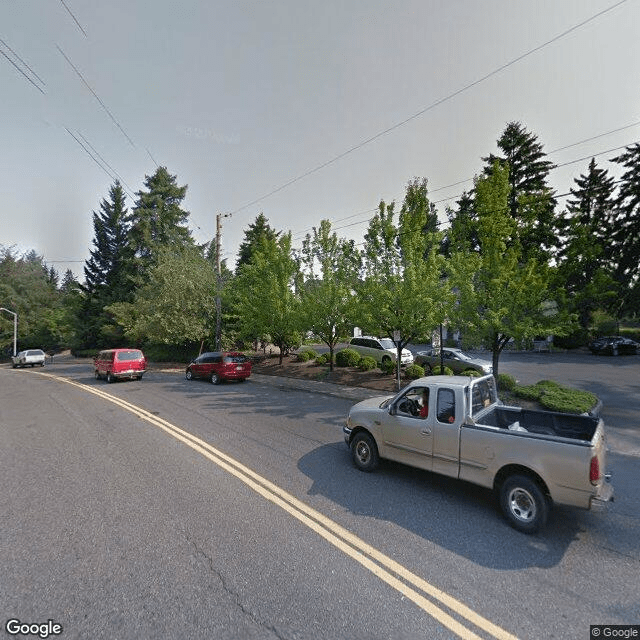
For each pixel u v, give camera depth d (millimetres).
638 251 27375
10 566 3592
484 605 3068
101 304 39938
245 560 3686
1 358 48969
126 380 19172
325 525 4379
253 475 5941
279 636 2732
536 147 25922
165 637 2723
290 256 19969
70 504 4953
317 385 15539
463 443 4852
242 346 29516
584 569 3562
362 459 6164
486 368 14641
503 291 10594
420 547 3930
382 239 13281
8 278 49438
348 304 15633
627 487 5500
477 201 11594
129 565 3600
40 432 8758
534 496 4176
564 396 10367
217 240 23359
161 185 42625
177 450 7246
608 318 36156
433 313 11641
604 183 32156
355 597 3156
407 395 5703
